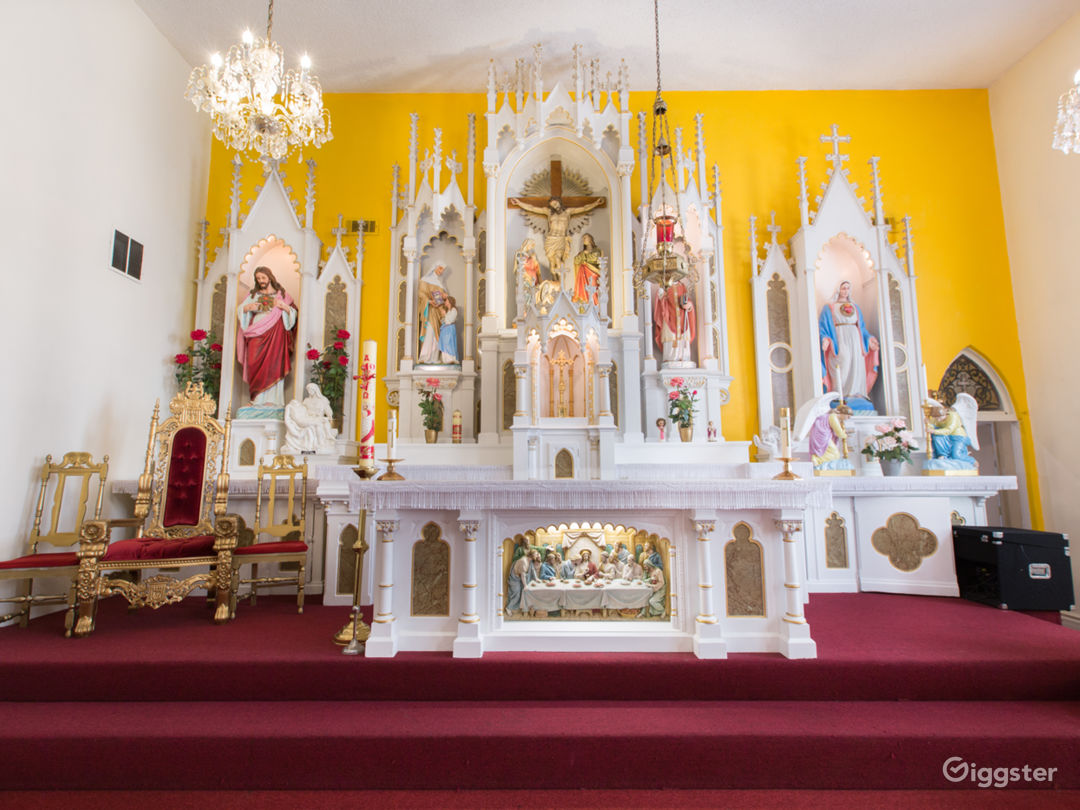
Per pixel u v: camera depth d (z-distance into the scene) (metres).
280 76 4.58
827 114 8.02
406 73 7.73
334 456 6.39
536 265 7.12
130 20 6.26
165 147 6.84
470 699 3.34
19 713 3.15
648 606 3.71
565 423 5.96
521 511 3.76
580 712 3.13
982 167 7.82
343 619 4.61
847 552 5.60
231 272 7.09
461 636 3.51
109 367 5.86
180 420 5.35
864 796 2.75
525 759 2.81
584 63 7.64
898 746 2.83
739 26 6.98
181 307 7.12
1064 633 4.00
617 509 3.68
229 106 4.39
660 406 6.98
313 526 5.77
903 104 8.02
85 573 4.11
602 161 7.28
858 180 7.86
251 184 7.79
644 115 7.97
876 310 7.30
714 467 5.91
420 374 7.00
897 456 6.17
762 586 3.63
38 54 5.05
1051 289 7.01
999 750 2.83
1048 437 7.03
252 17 6.69
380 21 6.87
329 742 2.83
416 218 7.32
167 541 4.65
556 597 3.72
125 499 6.01
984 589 5.08
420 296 7.31
